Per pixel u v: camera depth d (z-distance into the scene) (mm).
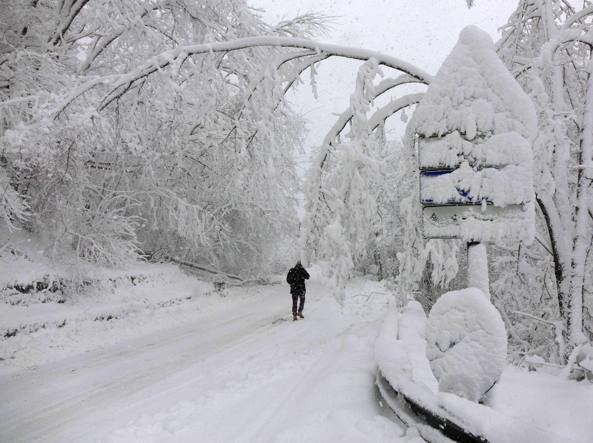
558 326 5941
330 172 6086
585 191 6191
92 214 13250
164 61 6289
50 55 11711
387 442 3104
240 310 14984
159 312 12844
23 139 6480
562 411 3568
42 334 9172
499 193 3305
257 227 20469
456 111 3527
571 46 7438
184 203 15922
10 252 11047
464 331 3035
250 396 5168
